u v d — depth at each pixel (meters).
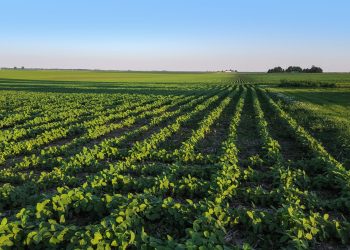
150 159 14.00
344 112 28.36
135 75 156.25
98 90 58.38
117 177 10.33
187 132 20.61
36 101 37.09
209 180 11.52
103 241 6.63
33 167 13.12
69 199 8.45
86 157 12.87
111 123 23.58
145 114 26.70
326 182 10.90
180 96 42.91
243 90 55.88
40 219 7.66
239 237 7.78
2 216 8.77
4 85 71.44
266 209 9.30
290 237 7.09
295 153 15.61
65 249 6.89
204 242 6.55
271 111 29.92
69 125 22.19
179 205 8.12
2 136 17.55
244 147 16.34
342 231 7.70
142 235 6.83
